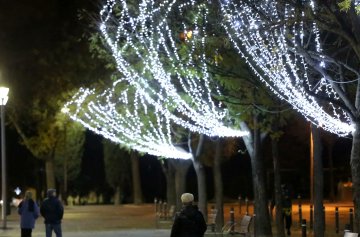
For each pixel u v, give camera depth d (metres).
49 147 48.69
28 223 22.30
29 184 64.06
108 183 63.78
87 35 37.25
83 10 28.88
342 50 17.25
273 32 16.14
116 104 27.67
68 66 40.72
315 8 14.80
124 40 23.92
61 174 61.84
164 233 28.64
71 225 35.09
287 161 56.47
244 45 17.30
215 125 22.59
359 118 15.16
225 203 56.50
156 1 20.42
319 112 16.72
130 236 27.30
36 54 42.44
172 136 30.31
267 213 22.97
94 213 47.03
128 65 23.27
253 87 18.62
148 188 67.19
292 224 31.53
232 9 16.91
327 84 18.17
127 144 28.11
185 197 13.62
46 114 45.69
